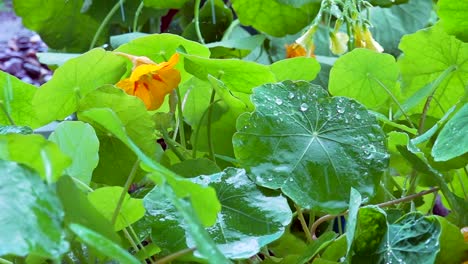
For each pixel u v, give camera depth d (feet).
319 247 1.74
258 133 1.87
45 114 2.05
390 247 1.77
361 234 1.80
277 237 1.76
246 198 1.82
